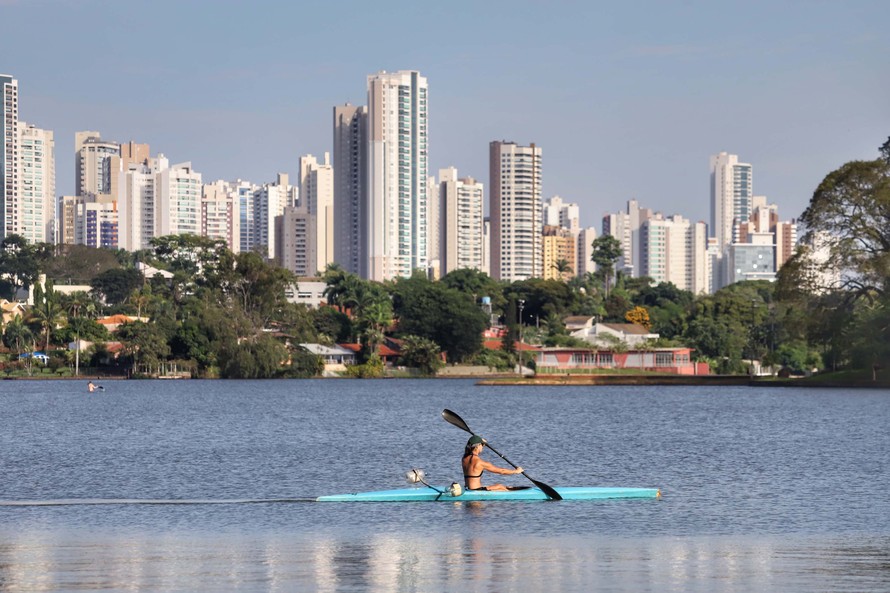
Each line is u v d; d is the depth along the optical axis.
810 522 39.19
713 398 142.50
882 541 35.16
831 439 76.25
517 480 53.94
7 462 62.41
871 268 150.50
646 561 31.73
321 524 38.69
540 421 99.19
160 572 30.28
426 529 37.41
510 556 32.56
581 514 40.38
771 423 93.62
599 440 77.38
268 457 64.56
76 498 46.69
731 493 46.97
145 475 55.59
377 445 73.12
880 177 153.00
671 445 72.62
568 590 28.06
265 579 29.36
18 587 28.45
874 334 157.50
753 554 32.78
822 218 155.88
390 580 29.22
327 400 137.75
